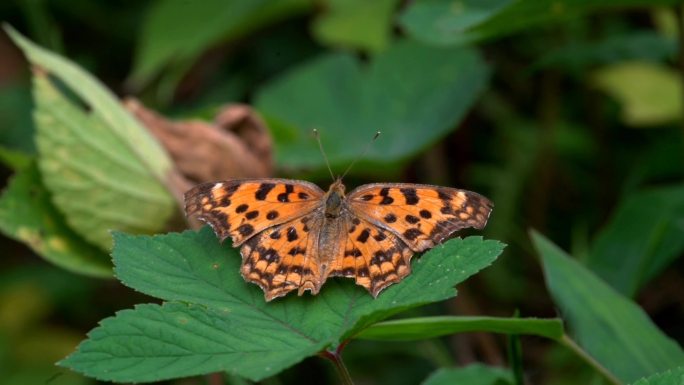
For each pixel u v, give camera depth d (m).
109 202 0.45
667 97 0.52
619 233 0.48
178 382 0.48
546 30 0.54
